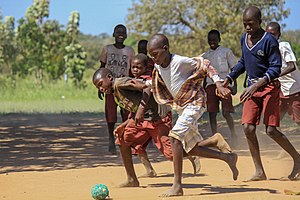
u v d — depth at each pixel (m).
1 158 16.42
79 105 44.03
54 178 12.87
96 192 10.09
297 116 14.49
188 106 10.16
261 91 11.59
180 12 56.28
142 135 11.21
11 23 62.25
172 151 10.13
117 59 17.06
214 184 11.45
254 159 11.80
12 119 31.50
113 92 11.06
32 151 18.00
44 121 30.11
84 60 60.88
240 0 53.12
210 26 53.97
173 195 10.09
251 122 11.70
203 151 10.32
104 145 19.55
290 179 11.78
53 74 61.38
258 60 11.47
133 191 10.91
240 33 52.34
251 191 10.53
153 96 10.85
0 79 57.44
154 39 10.04
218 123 25.02
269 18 50.94
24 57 60.72
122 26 17.11
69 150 18.20
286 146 11.70
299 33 57.81
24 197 10.75
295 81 14.41
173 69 10.09
